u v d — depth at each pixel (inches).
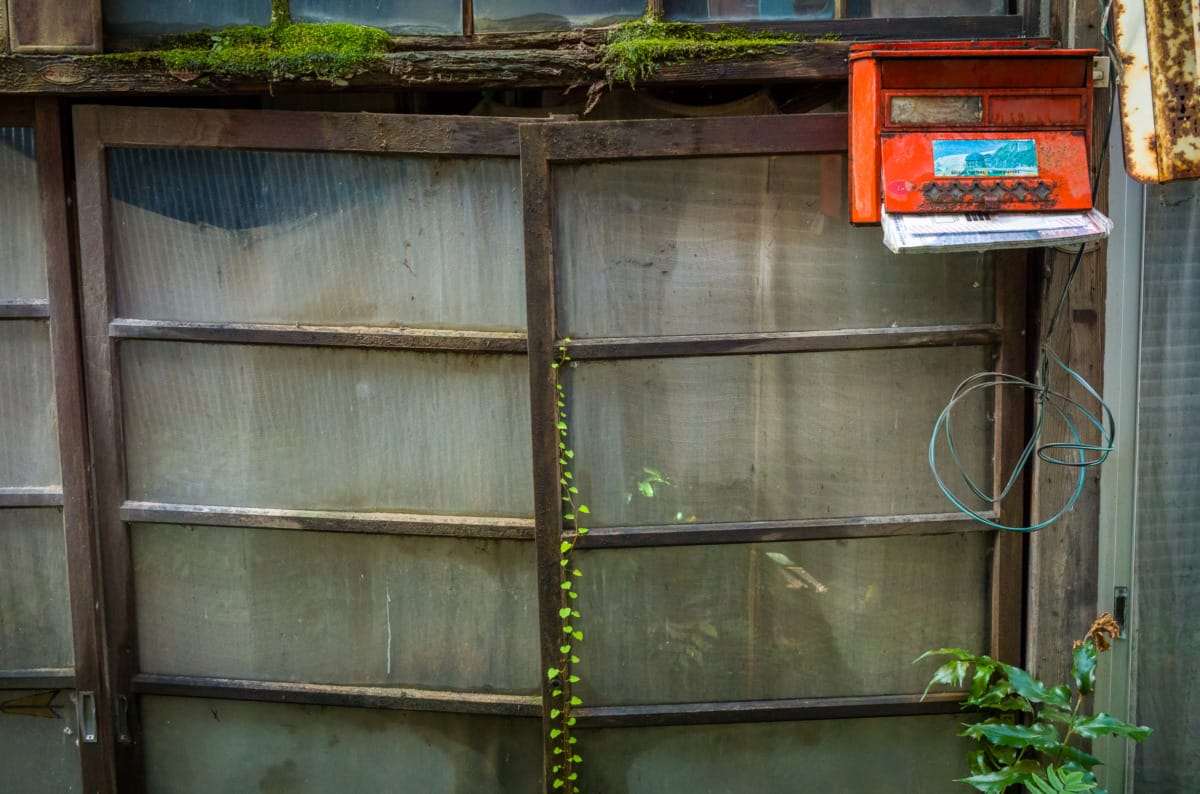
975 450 120.6
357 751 128.0
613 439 119.5
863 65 103.7
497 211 117.8
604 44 114.3
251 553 124.1
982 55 101.9
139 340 120.3
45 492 122.0
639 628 122.7
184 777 128.7
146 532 124.0
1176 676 123.9
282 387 121.3
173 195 118.6
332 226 118.6
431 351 119.8
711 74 112.7
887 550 122.0
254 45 114.6
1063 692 113.7
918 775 126.0
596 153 113.2
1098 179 113.3
